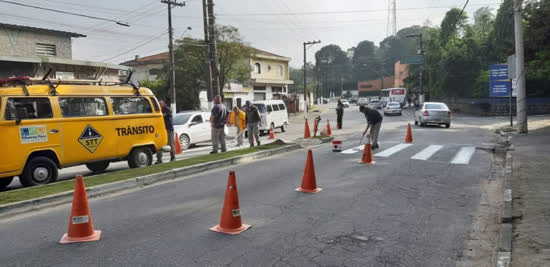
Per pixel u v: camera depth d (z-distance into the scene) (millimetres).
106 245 4789
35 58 21750
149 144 11086
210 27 23016
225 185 8148
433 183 8062
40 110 8820
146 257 4402
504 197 6469
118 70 27297
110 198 7262
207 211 6223
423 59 51625
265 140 19125
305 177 7504
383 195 7102
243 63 41594
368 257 4395
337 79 120625
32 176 8602
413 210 6199
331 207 6367
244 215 5961
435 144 14492
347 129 24578
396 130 21375
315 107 67438
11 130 8227
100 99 10039
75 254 4520
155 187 8188
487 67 41281
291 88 101812
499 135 17938
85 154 9570
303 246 4711
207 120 17844
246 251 4555
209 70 23500
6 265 4242
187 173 9609
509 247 4449
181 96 36125
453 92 44000
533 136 15547
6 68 21172
